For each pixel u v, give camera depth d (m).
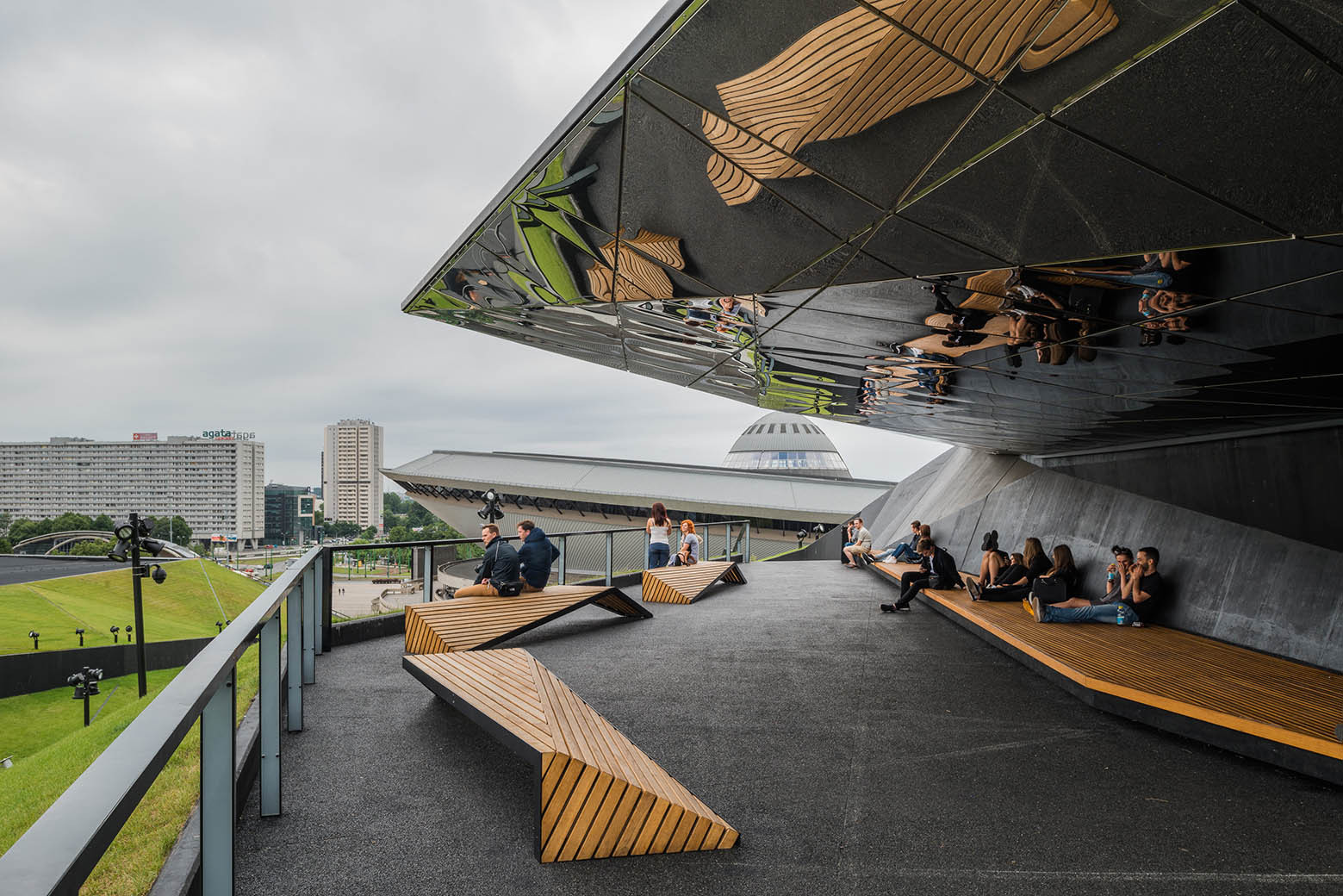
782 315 6.06
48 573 71.88
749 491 45.81
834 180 3.58
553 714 4.52
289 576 4.72
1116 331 5.11
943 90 2.80
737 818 4.13
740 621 10.69
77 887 0.97
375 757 4.98
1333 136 2.36
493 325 8.70
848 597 13.53
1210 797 4.44
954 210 3.53
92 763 1.38
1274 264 3.43
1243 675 6.40
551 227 5.06
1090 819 4.12
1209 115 2.47
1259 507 8.66
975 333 5.74
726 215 4.23
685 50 2.99
